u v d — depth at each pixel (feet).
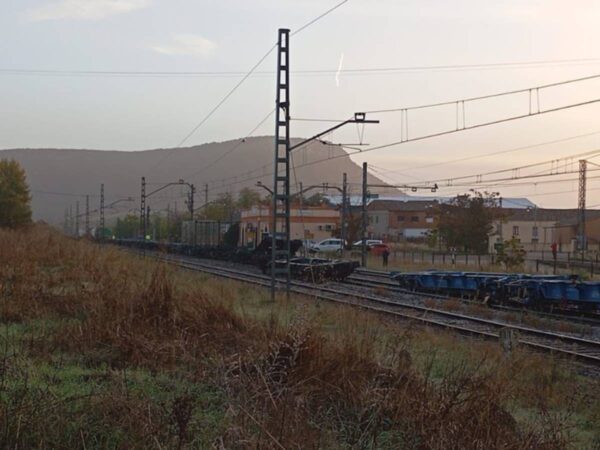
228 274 129.49
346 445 21.88
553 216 302.25
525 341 53.21
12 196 232.73
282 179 80.33
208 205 315.78
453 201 192.85
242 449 19.01
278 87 79.20
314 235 268.62
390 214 344.28
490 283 94.27
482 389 25.79
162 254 69.41
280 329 35.06
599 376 42.19
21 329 38.81
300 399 23.70
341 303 65.10
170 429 20.67
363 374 27.53
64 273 65.36
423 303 83.87
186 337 35.76
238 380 24.50
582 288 82.58
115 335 34.50
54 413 21.65
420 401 24.09
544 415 26.55
